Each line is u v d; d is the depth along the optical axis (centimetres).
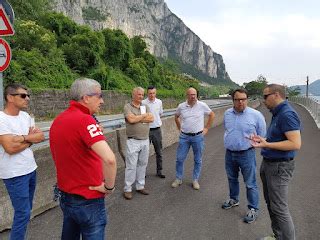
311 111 2822
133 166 551
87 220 256
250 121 474
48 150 502
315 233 423
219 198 561
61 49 3250
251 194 469
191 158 891
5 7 405
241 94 474
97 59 3462
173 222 455
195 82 8431
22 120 358
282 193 363
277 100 360
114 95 3247
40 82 2433
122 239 400
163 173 727
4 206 418
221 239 405
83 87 257
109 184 247
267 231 431
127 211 493
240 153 477
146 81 4678
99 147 241
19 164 344
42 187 483
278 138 360
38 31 2862
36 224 436
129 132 558
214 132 1472
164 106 4462
